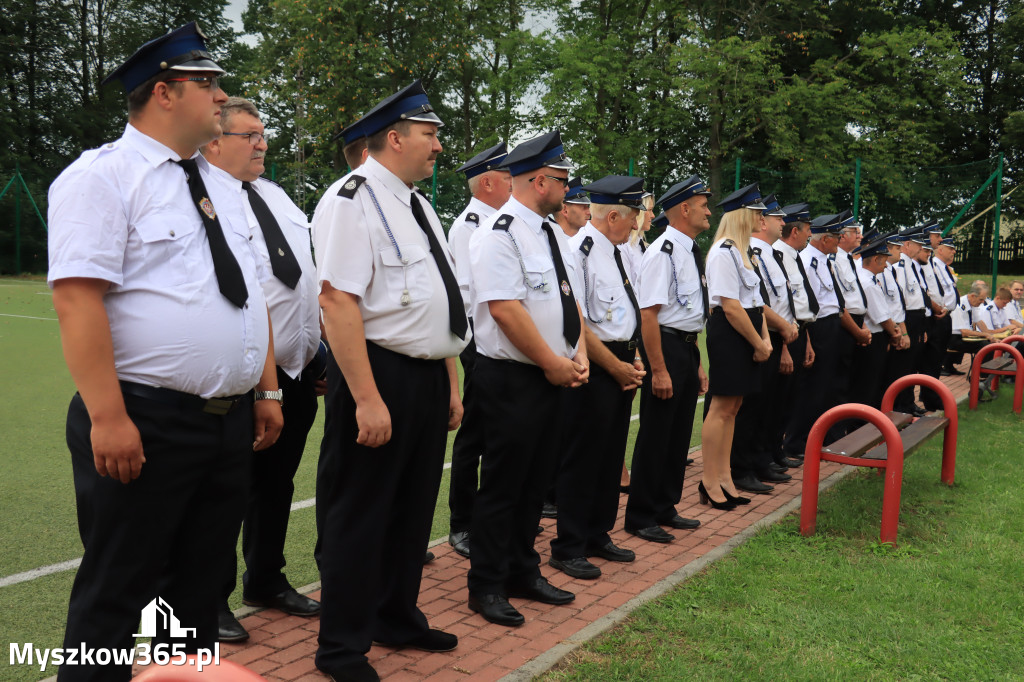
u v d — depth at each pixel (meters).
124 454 2.16
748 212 5.43
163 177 2.29
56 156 37.16
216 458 2.39
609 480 4.48
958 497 5.76
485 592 3.70
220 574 2.53
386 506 3.06
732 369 5.42
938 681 3.22
